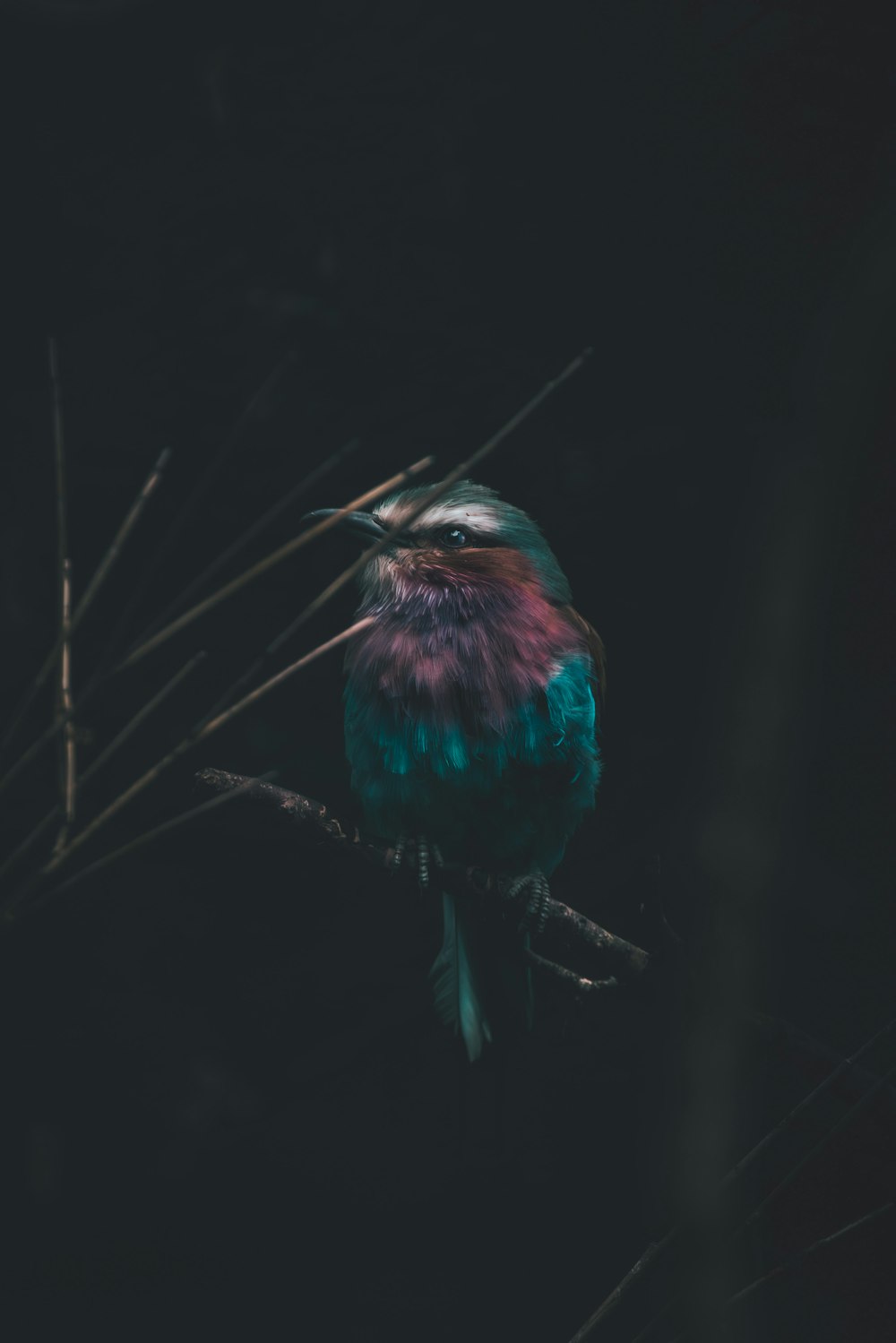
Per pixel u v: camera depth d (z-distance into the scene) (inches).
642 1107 194.9
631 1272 175.5
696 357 196.7
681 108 195.6
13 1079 196.4
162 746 197.5
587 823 197.5
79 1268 195.8
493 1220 196.9
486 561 184.2
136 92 197.6
